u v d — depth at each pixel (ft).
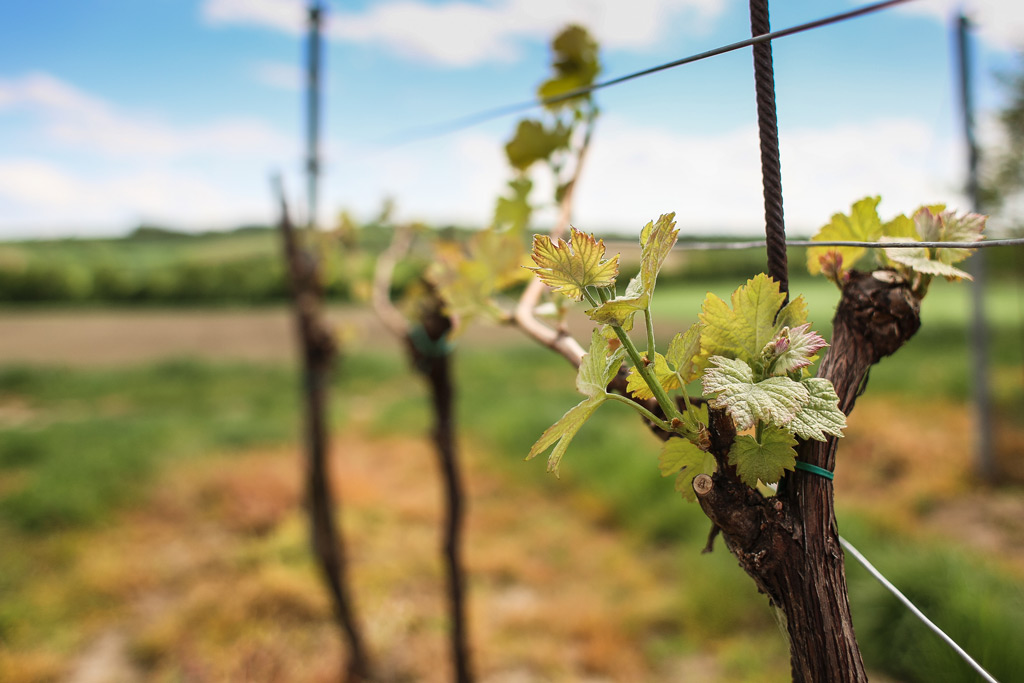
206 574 14.66
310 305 9.66
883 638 10.03
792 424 1.70
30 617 12.98
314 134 10.16
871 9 1.70
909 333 2.11
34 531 16.79
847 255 2.28
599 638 11.80
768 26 2.02
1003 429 20.38
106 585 14.06
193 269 88.43
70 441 23.54
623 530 16.48
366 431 25.80
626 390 2.00
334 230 10.15
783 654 11.30
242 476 19.57
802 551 1.87
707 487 1.86
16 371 39.65
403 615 12.57
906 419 21.76
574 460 20.10
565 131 4.26
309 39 10.08
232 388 37.65
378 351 47.34
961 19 15.94
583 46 4.29
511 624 12.41
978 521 15.53
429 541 15.98
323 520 10.02
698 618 12.31
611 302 1.69
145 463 21.06
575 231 1.77
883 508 15.69
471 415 26.81
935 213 2.15
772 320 1.87
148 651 11.84
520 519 17.47
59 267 89.45
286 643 11.82
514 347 46.91
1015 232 18.12
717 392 1.73
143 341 57.82
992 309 37.93
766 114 2.02
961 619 9.32
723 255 36.11
